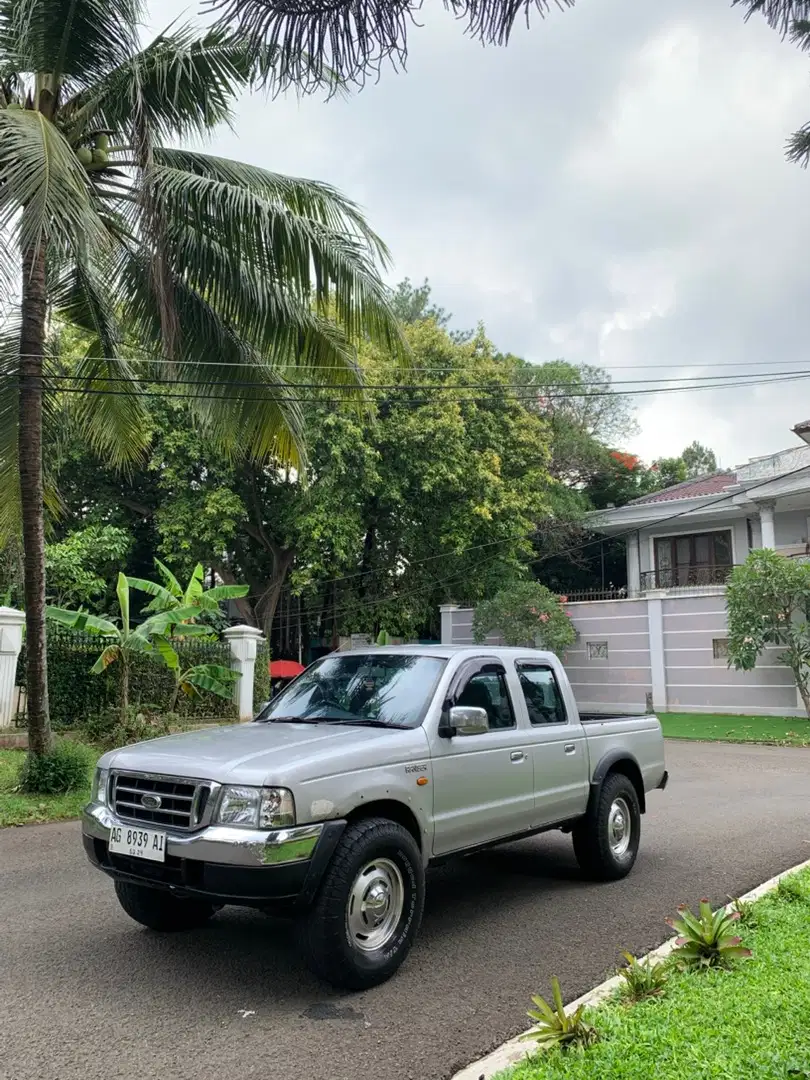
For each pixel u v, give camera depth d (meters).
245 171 10.47
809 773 13.51
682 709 24.86
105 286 10.31
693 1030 3.50
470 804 5.39
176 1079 3.48
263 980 4.57
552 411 35.19
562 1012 3.54
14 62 9.18
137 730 12.64
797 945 4.70
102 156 9.70
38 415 9.55
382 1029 3.95
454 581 27.17
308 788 4.32
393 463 23.67
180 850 4.30
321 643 29.86
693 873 7.02
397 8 2.72
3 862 7.36
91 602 20.62
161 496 24.77
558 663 6.91
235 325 10.85
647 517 31.00
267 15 2.76
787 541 28.52
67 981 4.55
